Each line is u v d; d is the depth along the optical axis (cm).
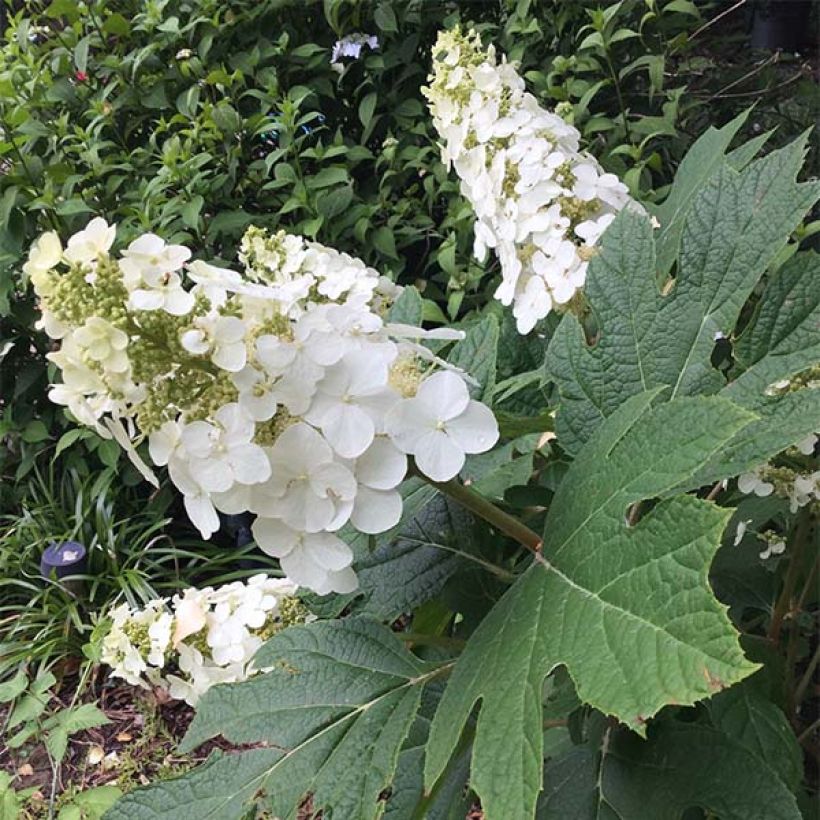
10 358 149
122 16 151
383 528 36
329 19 142
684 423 31
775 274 40
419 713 48
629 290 43
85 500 149
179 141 135
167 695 134
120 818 40
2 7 184
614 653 28
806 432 37
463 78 56
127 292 33
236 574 146
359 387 35
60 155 142
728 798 39
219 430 34
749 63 160
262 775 39
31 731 115
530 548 39
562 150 57
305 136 137
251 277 53
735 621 61
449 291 136
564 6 139
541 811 43
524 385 56
